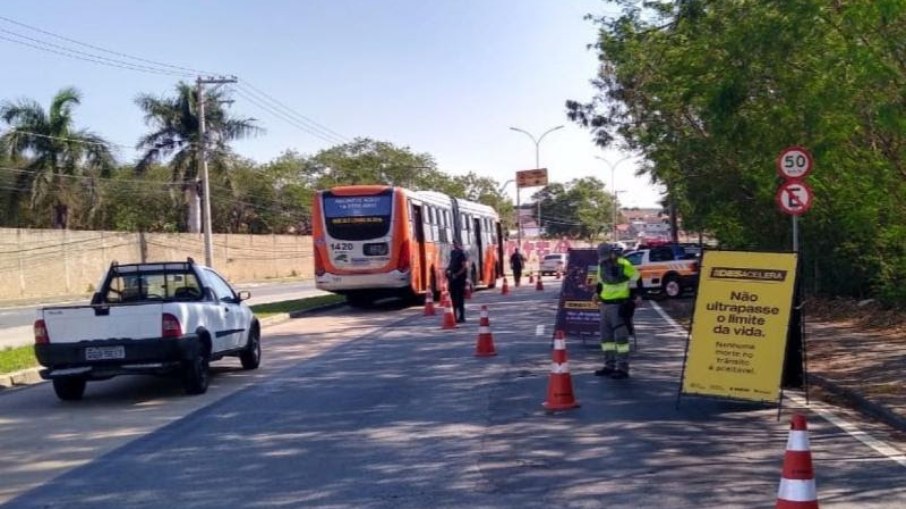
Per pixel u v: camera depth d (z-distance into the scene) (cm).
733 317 1170
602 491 802
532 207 12456
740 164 2322
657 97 2428
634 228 10088
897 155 1529
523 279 5859
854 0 1267
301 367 1703
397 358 1783
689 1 1634
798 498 628
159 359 1349
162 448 1035
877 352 1612
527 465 903
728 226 2775
